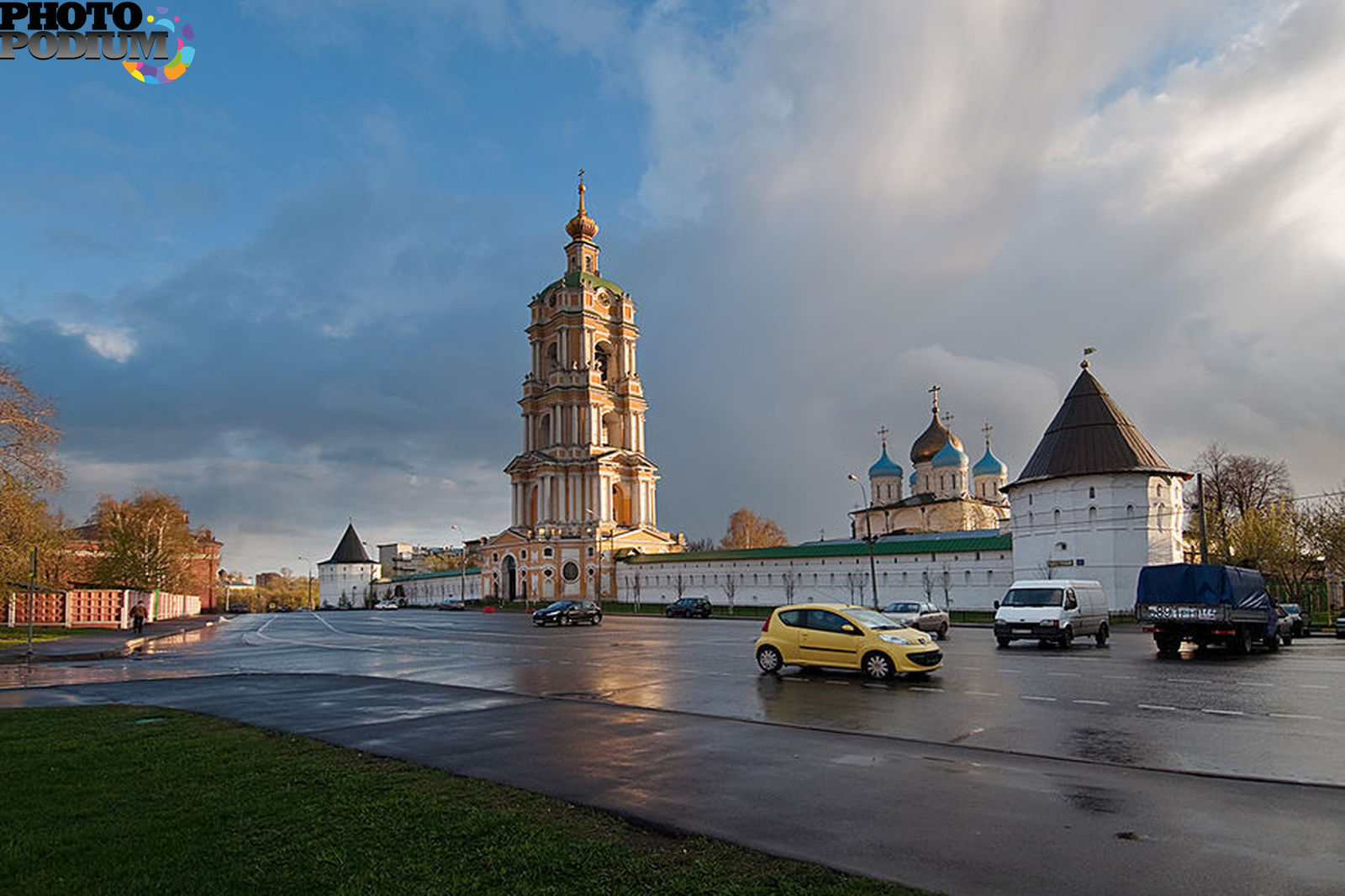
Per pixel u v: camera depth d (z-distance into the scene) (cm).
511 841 727
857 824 793
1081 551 5206
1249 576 2831
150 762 1062
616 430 10781
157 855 688
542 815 816
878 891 621
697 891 620
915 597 6184
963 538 6244
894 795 895
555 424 10269
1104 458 5203
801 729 1292
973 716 1423
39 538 4084
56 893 607
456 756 1107
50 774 986
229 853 694
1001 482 10031
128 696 1853
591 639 3853
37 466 3772
